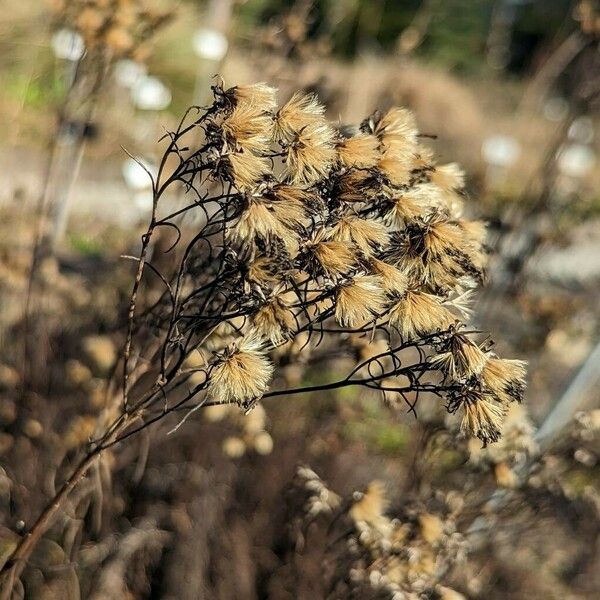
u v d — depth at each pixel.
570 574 3.29
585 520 2.93
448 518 2.55
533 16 15.08
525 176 8.03
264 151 1.51
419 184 1.75
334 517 2.53
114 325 2.93
